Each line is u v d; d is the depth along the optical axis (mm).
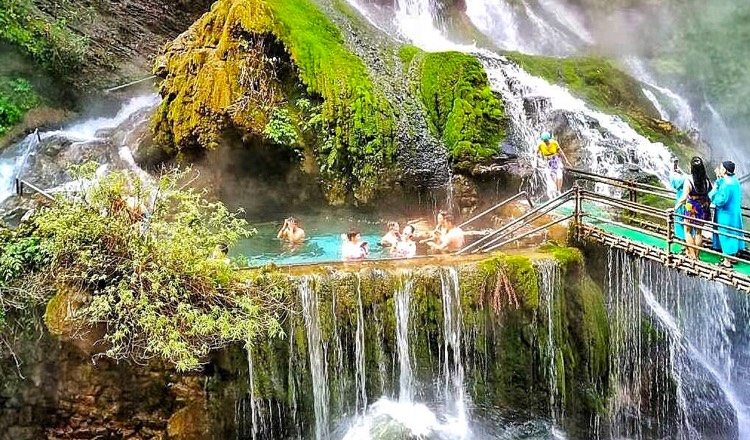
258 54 13070
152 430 8930
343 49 13977
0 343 8656
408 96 13805
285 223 12211
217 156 12984
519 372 10008
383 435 9320
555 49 21781
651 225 10945
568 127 14594
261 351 9039
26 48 16406
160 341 8125
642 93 17844
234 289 8789
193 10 21391
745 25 22672
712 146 19875
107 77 18281
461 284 9648
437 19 19656
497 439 10008
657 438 11234
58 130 16188
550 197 13133
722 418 11719
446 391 9812
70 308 8484
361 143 12812
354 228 12891
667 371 11336
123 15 19891
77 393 8812
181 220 9125
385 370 9586
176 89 13508
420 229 12453
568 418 10352
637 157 14539
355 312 9367
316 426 9398
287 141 12719
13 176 13797
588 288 10414
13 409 8789
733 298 12047
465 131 13242
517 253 10312
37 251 8797
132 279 8305
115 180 9047
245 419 9141
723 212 9453
